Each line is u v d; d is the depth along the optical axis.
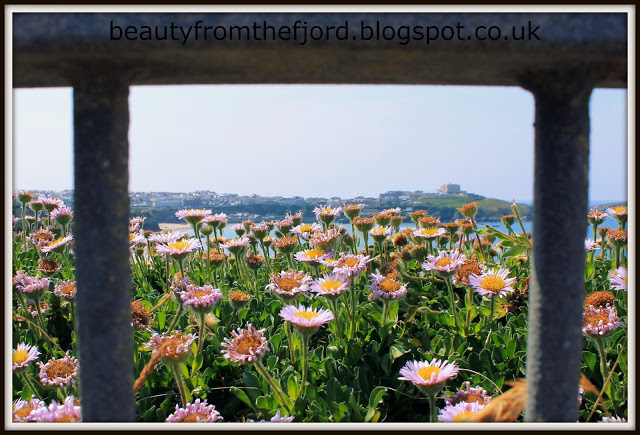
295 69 0.78
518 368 2.04
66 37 0.67
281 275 2.42
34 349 1.92
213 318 2.29
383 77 0.83
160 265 3.72
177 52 0.69
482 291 2.27
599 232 3.14
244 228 3.67
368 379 2.11
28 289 2.27
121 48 0.68
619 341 2.16
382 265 2.95
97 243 0.73
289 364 2.18
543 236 0.77
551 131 0.77
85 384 0.74
